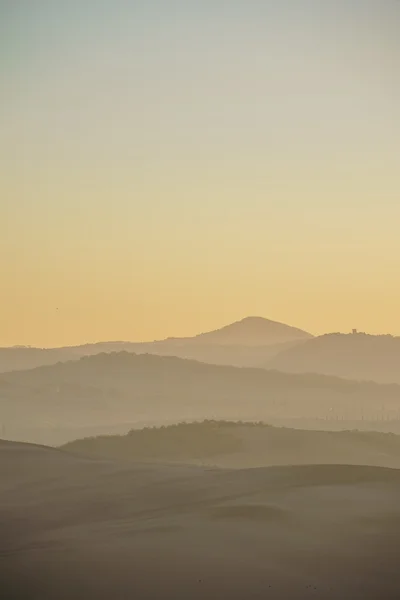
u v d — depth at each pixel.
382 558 71.75
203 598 62.00
